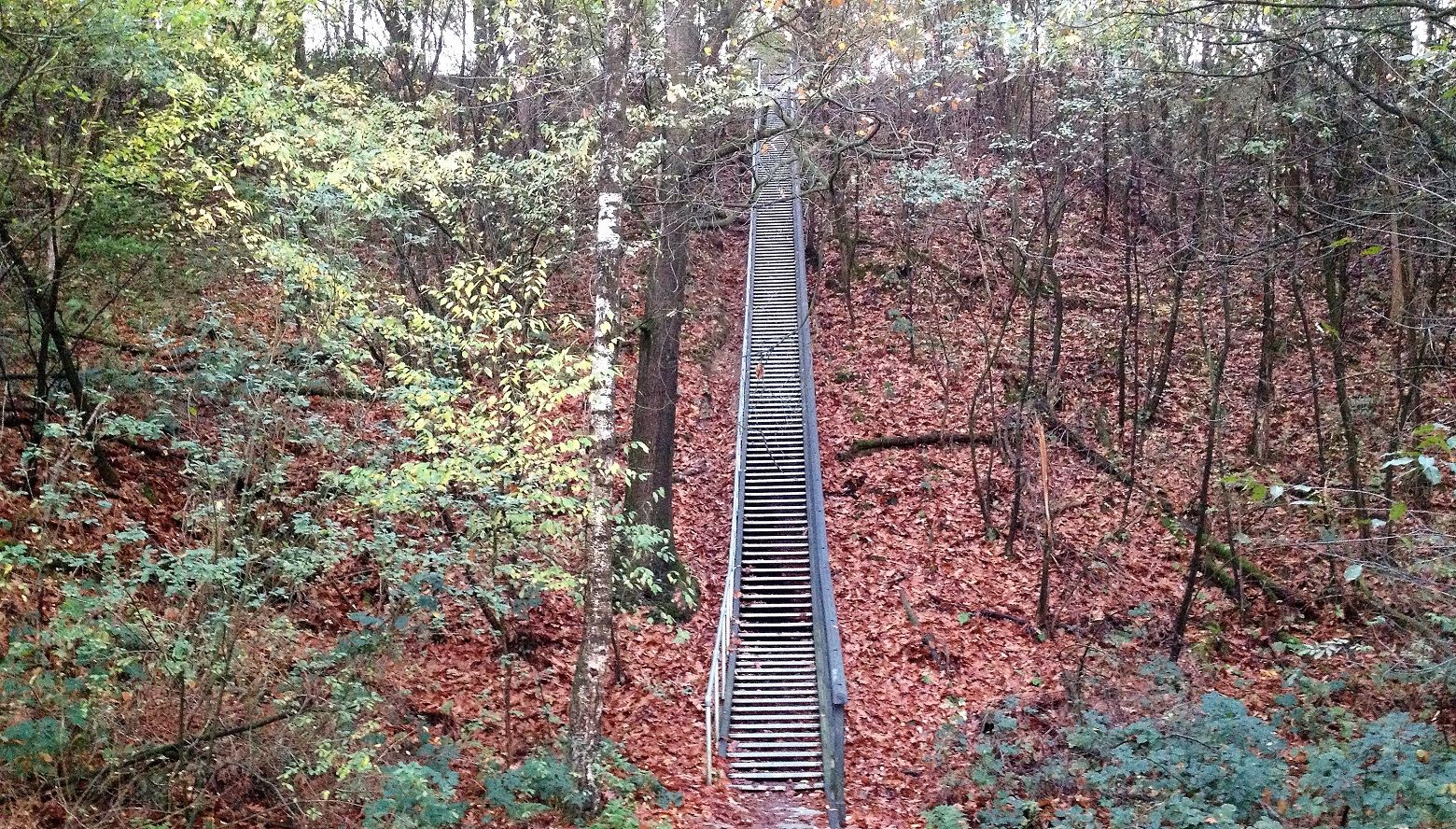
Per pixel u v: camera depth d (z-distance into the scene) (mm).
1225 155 16422
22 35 9000
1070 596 15766
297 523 8672
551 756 10008
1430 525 11508
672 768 11266
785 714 12680
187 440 9453
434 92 15375
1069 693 12953
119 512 11086
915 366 22375
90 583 7938
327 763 7883
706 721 12250
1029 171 23469
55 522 10023
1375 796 8281
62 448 10008
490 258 13430
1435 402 15906
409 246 14156
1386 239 13852
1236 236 15359
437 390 9055
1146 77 16094
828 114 19016
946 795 10891
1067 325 22500
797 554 15969
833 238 26656
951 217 24969
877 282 25688
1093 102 17750
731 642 13859
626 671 13328
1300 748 10867
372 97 14047
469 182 12656
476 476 8781
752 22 16312
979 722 12547
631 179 12680
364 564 12359
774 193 26625
